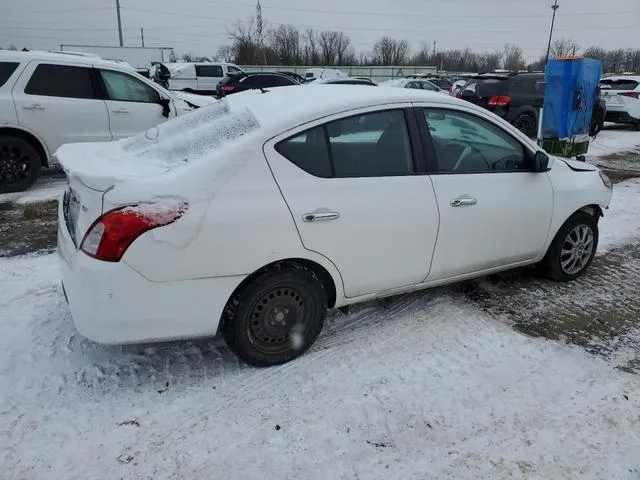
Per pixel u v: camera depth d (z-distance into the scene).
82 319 2.68
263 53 65.50
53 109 7.19
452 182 3.51
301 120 2.99
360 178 3.15
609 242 5.64
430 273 3.56
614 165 10.34
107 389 2.94
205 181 2.71
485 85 13.80
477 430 2.68
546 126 9.30
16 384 2.95
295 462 2.45
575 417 2.78
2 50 7.12
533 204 3.95
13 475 2.34
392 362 3.25
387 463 2.46
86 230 2.63
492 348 3.42
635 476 2.41
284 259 2.95
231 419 2.72
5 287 4.16
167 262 2.64
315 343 3.45
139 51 33.34
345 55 79.19
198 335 2.87
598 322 3.81
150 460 2.45
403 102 3.38
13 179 7.14
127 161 3.08
